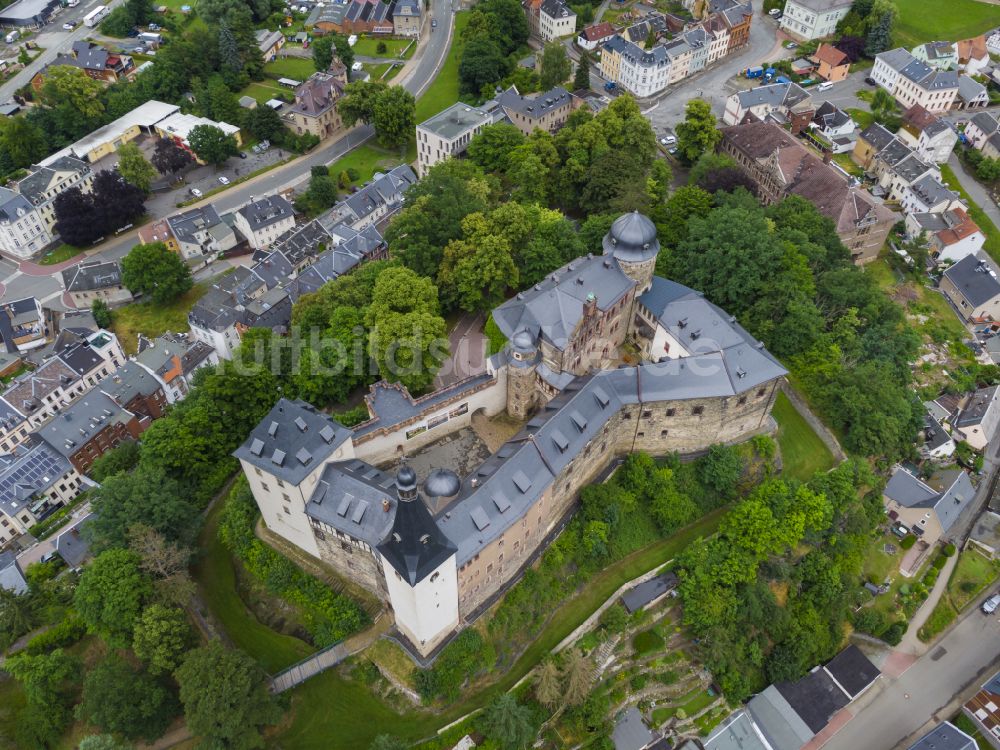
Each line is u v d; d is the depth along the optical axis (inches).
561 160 6569.9
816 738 4111.7
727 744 3850.9
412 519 2952.8
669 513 4033.0
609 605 3863.2
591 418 3769.7
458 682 3464.6
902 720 4180.6
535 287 4379.9
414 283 4594.0
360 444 3789.4
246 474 3585.1
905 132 7795.3
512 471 3467.0
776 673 4089.6
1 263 7337.6
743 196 5738.2
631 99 6934.1
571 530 3949.3
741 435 4365.2
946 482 4874.5
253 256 6909.5
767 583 4111.7
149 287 6540.4
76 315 6589.6
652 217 5492.1
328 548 3624.5
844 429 4623.5
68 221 7165.4
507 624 3649.1
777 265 4923.7
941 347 5959.6
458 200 5388.8
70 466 5305.1
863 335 5132.9
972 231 6550.2
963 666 4384.8
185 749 3469.5
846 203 6166.3
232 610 3801.7
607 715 3718.0
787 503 4001.0
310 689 3508.9
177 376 5797.2
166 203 7854.3
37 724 3528.5
